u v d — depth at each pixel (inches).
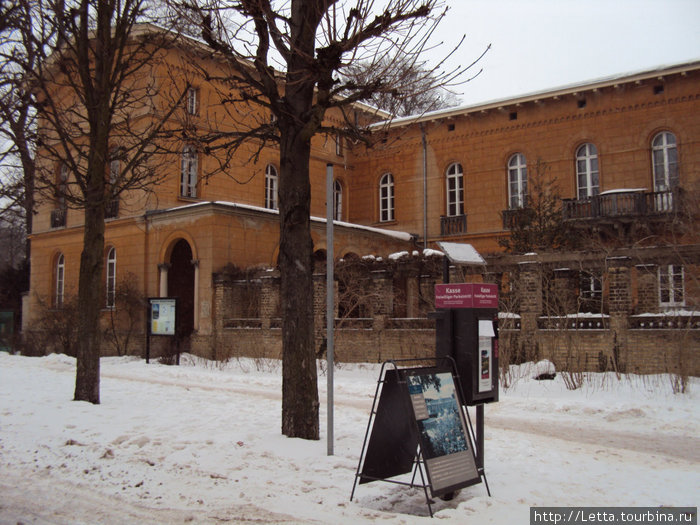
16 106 448.5
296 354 343.0
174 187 1108.5
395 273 862.5
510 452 326.6
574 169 1221.7
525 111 1283.2
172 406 471.2
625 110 1171.3
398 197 1441.9
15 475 282.7
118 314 1091.3
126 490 256.5
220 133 401.1
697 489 257.6
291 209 343.9
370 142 383.6
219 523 214.7
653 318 638.5
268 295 916.6
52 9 446.6
